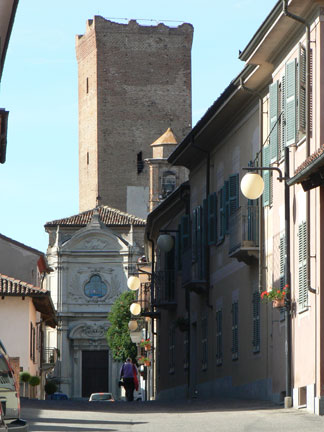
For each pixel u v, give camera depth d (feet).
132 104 501.15
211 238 151.64
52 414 102.37
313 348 96.63
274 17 102.73
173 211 197.16
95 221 399.24
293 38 105.81
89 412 106.32
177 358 186.70
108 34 500.33
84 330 392.88
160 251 210.38
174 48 504.84
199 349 164.76
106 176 496.64
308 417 90.48
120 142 498.69
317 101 96.99
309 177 94.32
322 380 94.43
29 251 262.06
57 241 397.60
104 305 394.73
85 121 507.71
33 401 130.11
